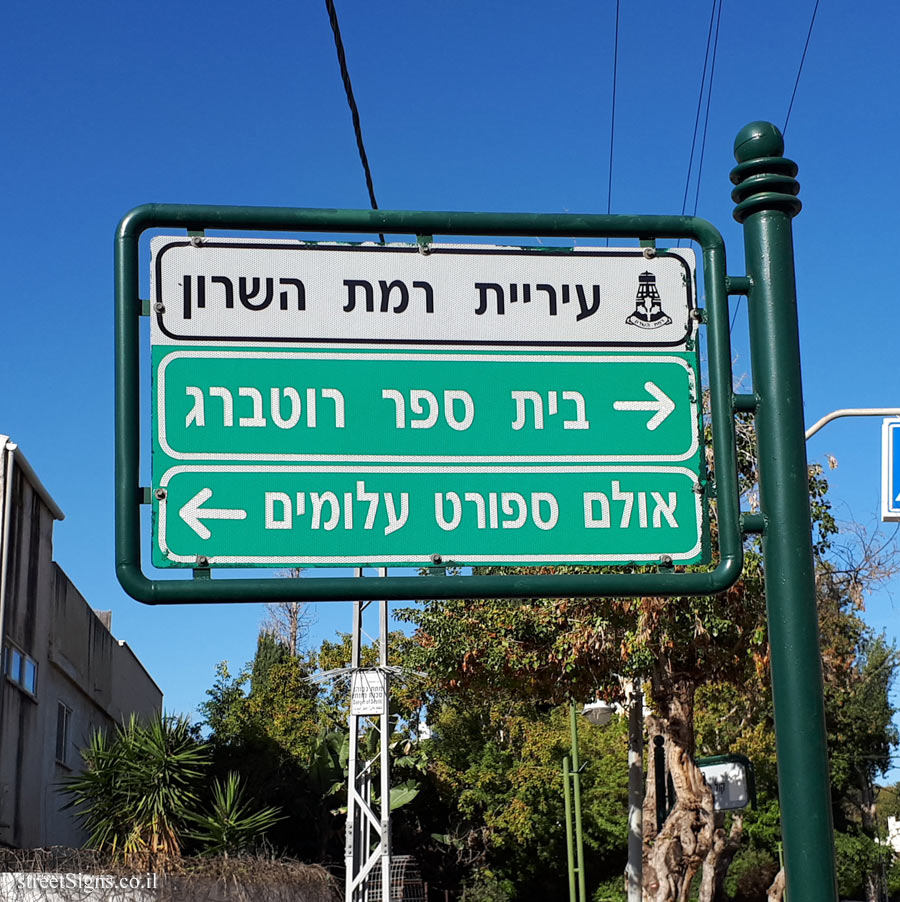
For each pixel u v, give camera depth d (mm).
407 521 4004
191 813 18672
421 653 21359
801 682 3922
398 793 36688
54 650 25484
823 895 3748
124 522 3891
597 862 42375
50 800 25062
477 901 40875
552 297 4211
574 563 4023
